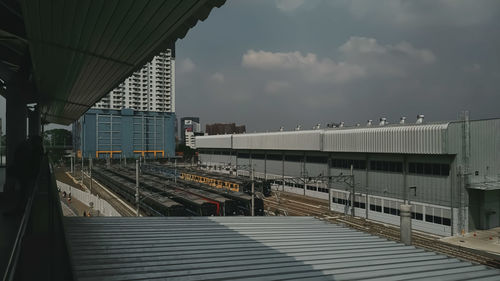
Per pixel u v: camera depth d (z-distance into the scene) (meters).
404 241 7.69
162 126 98.56
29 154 6.59
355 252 6.42
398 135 26.62
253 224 8.53
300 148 39.91
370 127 29.86
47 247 2.58
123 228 6.96
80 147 88.44
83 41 5.92
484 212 24.22
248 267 4.98
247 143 51.22
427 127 24.36
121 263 4.71
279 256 5.76
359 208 30.75
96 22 5.06
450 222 23.55
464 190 23.42
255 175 51.00
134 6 4.46
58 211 2.61
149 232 6.79
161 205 28.31
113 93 89.56
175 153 108.25
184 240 6.39
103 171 58.19
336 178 33.34
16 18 6.45
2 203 7.78
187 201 29.72
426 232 25.14
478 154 24.31
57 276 2.20
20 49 9.39
